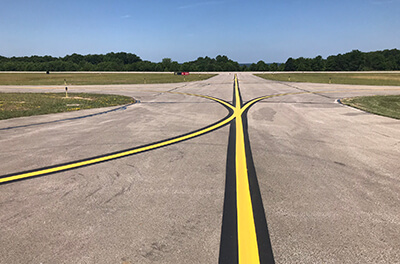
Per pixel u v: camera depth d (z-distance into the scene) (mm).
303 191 3902
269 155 5559
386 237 2807
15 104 14070
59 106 13312
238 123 8930
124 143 6457
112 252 2566
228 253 2555
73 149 5961
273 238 2793
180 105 13523
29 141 6656
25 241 2734
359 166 4934
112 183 4168
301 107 12633
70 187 4020
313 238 2791
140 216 3211
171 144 6359
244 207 3428
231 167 4859
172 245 2670
